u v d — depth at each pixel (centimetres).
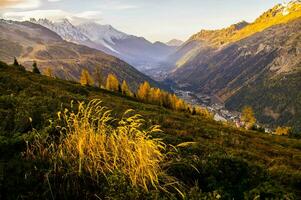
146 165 961
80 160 953
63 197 908
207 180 1095
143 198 891
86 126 1117
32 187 924
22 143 1166
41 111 1603
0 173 945
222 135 3453
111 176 940
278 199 977
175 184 1002
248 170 1188
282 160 2631
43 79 5897
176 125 3350
